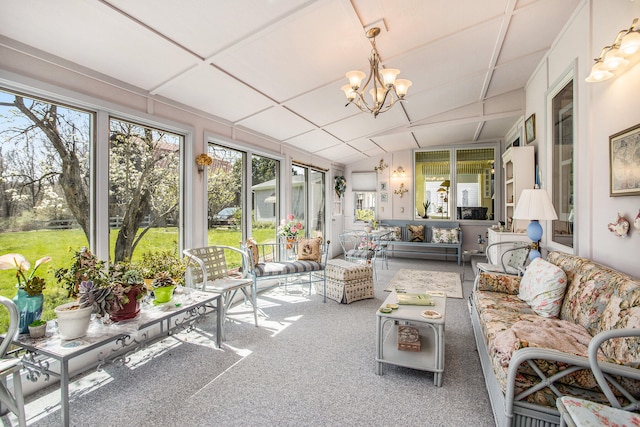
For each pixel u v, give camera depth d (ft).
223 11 6.59
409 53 9.80
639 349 4.27
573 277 7.00
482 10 8.15
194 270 9.79
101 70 7.79
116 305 6.16
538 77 12.25
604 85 7.10
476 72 12.07
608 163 6.97
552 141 10.78
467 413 5.85
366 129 16.96
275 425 5.52
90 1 5.66
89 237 8.01
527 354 4.45
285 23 7.28
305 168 19.34
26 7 5.62
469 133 19.74
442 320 6.76
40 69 6.75
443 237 21.33
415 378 7.06
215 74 8.89
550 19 9.02
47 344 5.53
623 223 6.22
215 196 12.34
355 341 8.98
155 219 9.90
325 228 22.26
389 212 24.30
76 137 7.76
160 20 6.53
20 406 5.04
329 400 6.23
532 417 4.55
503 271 11.23
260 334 9.52
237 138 12.89
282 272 11.87
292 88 10.62
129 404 6.10
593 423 3.51
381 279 16.66
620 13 6.45
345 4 7.00
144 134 9.55
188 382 6.88
